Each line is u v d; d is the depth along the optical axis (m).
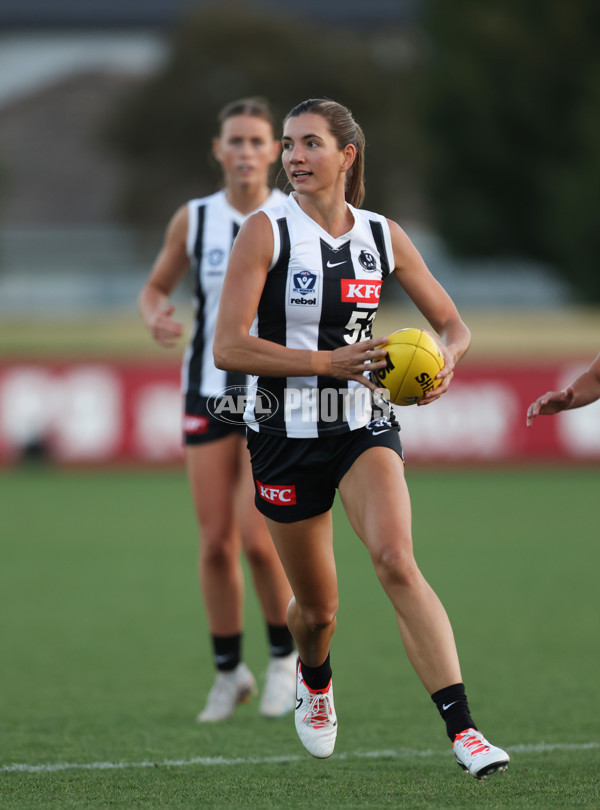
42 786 15.23
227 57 156.12
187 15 162.50
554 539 43.12
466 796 14.41
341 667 24.91
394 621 30.36
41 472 63.97
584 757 16.73
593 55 129.00
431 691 13.77
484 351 71.50
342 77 154.00
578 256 121.88
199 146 157.75
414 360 14.48
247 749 17.86
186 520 48.59
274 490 15.00
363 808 13.77
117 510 51.22
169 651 26.83
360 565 39.16
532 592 33.44
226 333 14.46
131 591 34.50
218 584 20.69
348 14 198.62
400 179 158.25
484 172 135.50
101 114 199.75
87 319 96.81
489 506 51.66
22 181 196.62
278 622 20.75
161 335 21.52
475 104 132.00
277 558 20.58
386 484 14.32
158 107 157.00
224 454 20.67
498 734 18.56
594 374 16.33
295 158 14.59
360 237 14.99
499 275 151.25
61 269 171.88
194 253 21.64
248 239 14.63
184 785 15.24
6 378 63.22
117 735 19.00
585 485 58.47
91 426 63.38
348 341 15.09
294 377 14.70
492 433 63.78
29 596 33.72
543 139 132.62
